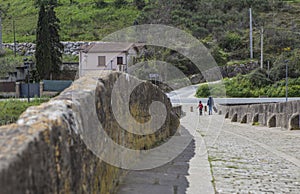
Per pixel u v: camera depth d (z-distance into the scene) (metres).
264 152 9.96
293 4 79.19
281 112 17.22
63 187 2.84
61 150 2.82
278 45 56.88
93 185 3.91
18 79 40.47
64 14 73.12
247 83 41.84
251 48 53.88
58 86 36.09
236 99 34.81
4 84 37.03
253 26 64.50
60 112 3.11
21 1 84.25
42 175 2.41
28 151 2.20
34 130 2.50
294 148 10.77
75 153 3.21
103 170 4.49
